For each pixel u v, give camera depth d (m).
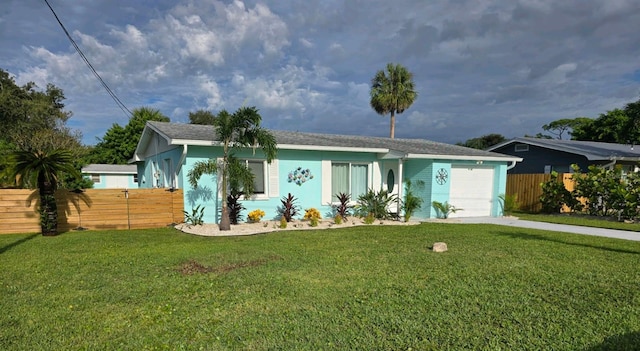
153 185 15.72
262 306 4.15
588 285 4.88
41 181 9.44
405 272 5.56
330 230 10.30
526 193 16.95
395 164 14.53
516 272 5.52
